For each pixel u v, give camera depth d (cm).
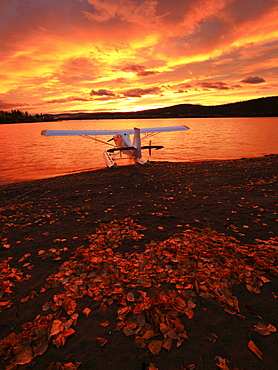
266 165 999
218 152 1703
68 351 184
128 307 223
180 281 260
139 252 334
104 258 315
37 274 298
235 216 448
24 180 1023
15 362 172
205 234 374
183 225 422
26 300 246
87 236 392
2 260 334
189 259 302
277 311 215
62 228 441
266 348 178
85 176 970
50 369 168
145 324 204
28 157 1703
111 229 413
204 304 228
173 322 200
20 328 210
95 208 550
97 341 192
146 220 456
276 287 247
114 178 891
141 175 921
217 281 255
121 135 1410
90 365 170
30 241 391
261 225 401
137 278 271
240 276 260
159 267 290
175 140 2662
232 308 220
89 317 221
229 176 818
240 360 168
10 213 544
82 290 258
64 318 216
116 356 177
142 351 180
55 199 646
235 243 338
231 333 193
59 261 326
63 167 1324
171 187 714
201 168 1018
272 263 284
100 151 2058
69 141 3055
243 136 2775
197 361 168
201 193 628
